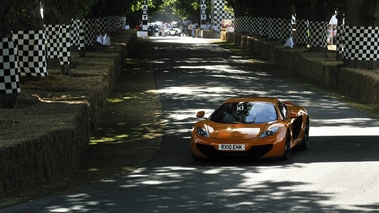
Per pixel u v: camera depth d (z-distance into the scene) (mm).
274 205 12969
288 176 16109
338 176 15953
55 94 25281
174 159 19406
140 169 17891
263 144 18094
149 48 83875
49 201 13883
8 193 13922
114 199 13953
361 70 36344
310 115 28453
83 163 19094
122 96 36125
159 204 13305
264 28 80938
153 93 37281
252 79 45656
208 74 49000
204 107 31344
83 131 21141
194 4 154000
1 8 21359
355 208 12609
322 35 56188
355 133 23578
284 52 57594
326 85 41906
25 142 14555
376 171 16516
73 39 53000
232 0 103812
